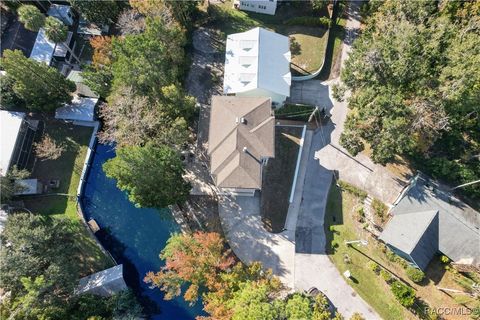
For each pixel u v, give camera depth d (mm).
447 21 48250
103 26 63906
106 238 54219
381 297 47375
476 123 52750
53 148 54438
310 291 47188
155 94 51188
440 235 46688
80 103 58219
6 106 56438
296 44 62469
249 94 55156
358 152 52875
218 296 42531
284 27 64312
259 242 51125
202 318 41000
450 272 47500
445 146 53062
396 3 53156
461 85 42719
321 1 62125
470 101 46062
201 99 59719
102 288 49688
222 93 59938
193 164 55812
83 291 48656
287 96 55188
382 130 47156
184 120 50062
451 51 45438
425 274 47719
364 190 52750
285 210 52656
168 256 45531
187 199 53844
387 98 45406
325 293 47969
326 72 61219
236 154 47750
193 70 61469
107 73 53406
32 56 59625
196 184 54688
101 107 55406
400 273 48188
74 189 54969
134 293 51250
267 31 58156
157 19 50875
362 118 48062
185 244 44938
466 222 46469
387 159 49344
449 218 46594
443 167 49625
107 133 52094
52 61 60250
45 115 58875
